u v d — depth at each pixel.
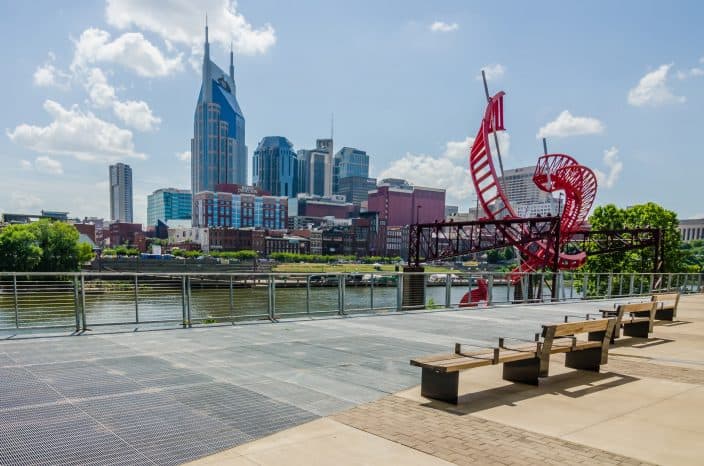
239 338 10.00
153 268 109.19
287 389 6.32
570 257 42.03
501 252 169.75
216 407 5.51
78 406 5.42
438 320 13.64
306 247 198.25
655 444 4.64
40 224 80.06
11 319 9.98
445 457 4.24
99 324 10.65
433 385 6.01
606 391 6.51
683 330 12.33
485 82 42.34
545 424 5.17
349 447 4.44
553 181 44.00
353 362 7.98
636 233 41.12
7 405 5.41
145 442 4.46
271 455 4.23
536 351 6.64
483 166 41.94
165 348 8.76
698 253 90.12
